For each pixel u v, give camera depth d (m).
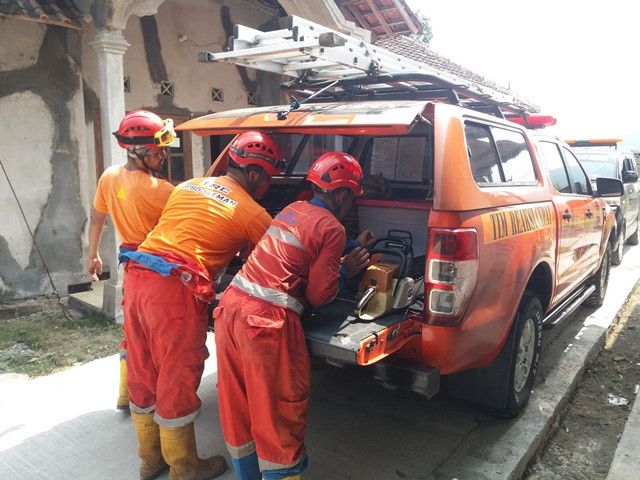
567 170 4.68
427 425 3.43
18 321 5.63
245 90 8.12
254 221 2.69
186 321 2.60
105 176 3.15
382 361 2.71
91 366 4.41
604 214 5.39
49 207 5.99
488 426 3.41
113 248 5.52
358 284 3.10
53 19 5.17
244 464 2.53
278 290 2.37
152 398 2.80
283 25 8.16
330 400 3.77
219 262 2.72
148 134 2.96
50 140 5.91
